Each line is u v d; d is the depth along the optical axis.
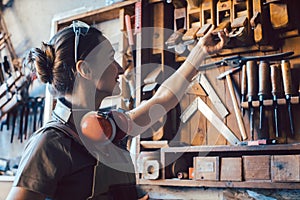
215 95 2.04
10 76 3.00
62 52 1.02
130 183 1.08
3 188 2.72
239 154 1.92
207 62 2.09
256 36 1.88
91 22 2.58
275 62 1.94
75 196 0.92
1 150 2.98
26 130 2.87
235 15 1.97
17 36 3.10
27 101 2.89
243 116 1.96
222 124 2.00
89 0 2.78
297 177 1.65
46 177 0.87
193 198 2.11
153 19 2.24
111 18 2.52
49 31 2.95
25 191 0.85
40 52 1.03
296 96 1.84
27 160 0.89
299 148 1.68
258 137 1.92
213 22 2.02
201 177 1.91
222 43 1.35
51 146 0.90
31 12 3.07
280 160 1.71
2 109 2.98
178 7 2.20
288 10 1.88
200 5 2.07
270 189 1.91
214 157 1.89
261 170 1.75
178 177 1.98
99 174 0.97
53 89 1.04
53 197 0.90
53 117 1.02
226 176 1.84
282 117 1.88
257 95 1.92
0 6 3.21
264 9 1.95
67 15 2.87
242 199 1.97
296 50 1.91
